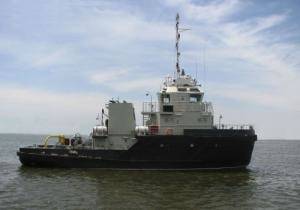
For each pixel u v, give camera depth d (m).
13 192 32.62
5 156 73.94
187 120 46.28
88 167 45.56
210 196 31.53
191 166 44.97
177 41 48.56
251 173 45.06
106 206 27.69
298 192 33.81
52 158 46.31
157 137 44.09
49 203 28.48
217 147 44.75
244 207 27.95
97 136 46.12
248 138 45.34
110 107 46.41
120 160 44.84
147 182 37.44
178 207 27.70
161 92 46.41
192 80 47.88
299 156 90.44
